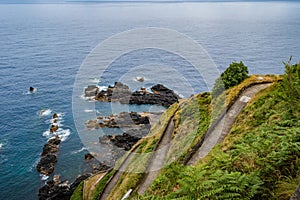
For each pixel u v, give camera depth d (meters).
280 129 9.89
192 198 6.48
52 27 177.38
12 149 39.78
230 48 97.19
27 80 70.81
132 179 14.94
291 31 155.75
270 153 7.67
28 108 53.38
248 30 155.00
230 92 19.39
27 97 59.16
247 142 9.79
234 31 147.00
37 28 177.00
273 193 6.45
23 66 85.00
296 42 118.50
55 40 129.25
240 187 6.41
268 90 17.73
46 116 49.50
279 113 12.23
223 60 77.12
